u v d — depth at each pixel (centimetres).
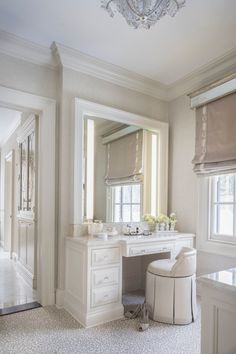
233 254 272
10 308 258
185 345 197
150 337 209
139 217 322
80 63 280
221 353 107
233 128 267
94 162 291
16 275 375
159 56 279
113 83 312
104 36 246
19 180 425
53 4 205
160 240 269
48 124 273
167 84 340
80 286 237
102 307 235
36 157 307
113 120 304
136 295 310
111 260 242
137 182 324
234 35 243
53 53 269
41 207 273
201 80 313
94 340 203
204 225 303
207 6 204
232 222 280
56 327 222
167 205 347
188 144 328
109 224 297
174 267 235
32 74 267
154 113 346
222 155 273
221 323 108
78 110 274
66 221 271
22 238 388
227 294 105
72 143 272
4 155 609
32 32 241
